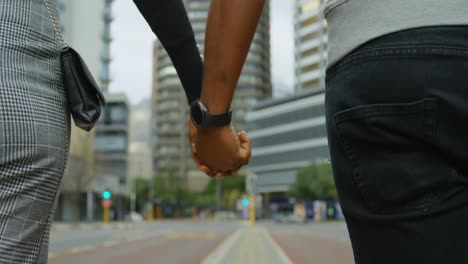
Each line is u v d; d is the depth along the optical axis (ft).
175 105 447.42
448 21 3.71
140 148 414.00
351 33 4.07
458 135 3.64
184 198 390.21
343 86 4.05
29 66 4.75
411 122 3.70
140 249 64.54
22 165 4.53
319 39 342.44
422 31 3.76
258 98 441.27
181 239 90.07
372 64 3.89
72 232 125.70
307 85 349.20
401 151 3.78
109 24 284.82
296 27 361.30
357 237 4.04
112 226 183.83
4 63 4.60
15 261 4.42
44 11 5.00
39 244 4.72
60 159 4.91
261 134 335.26
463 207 3.62
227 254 52.06
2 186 4.45
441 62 3.67
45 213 4.76
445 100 3.63
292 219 240.73
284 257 47.75
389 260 3.78
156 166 448.24
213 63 4.32
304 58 353.10
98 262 47.03
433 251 3.58
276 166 319.47
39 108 4.70
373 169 3.87
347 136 4.00
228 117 4.61
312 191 258.78
